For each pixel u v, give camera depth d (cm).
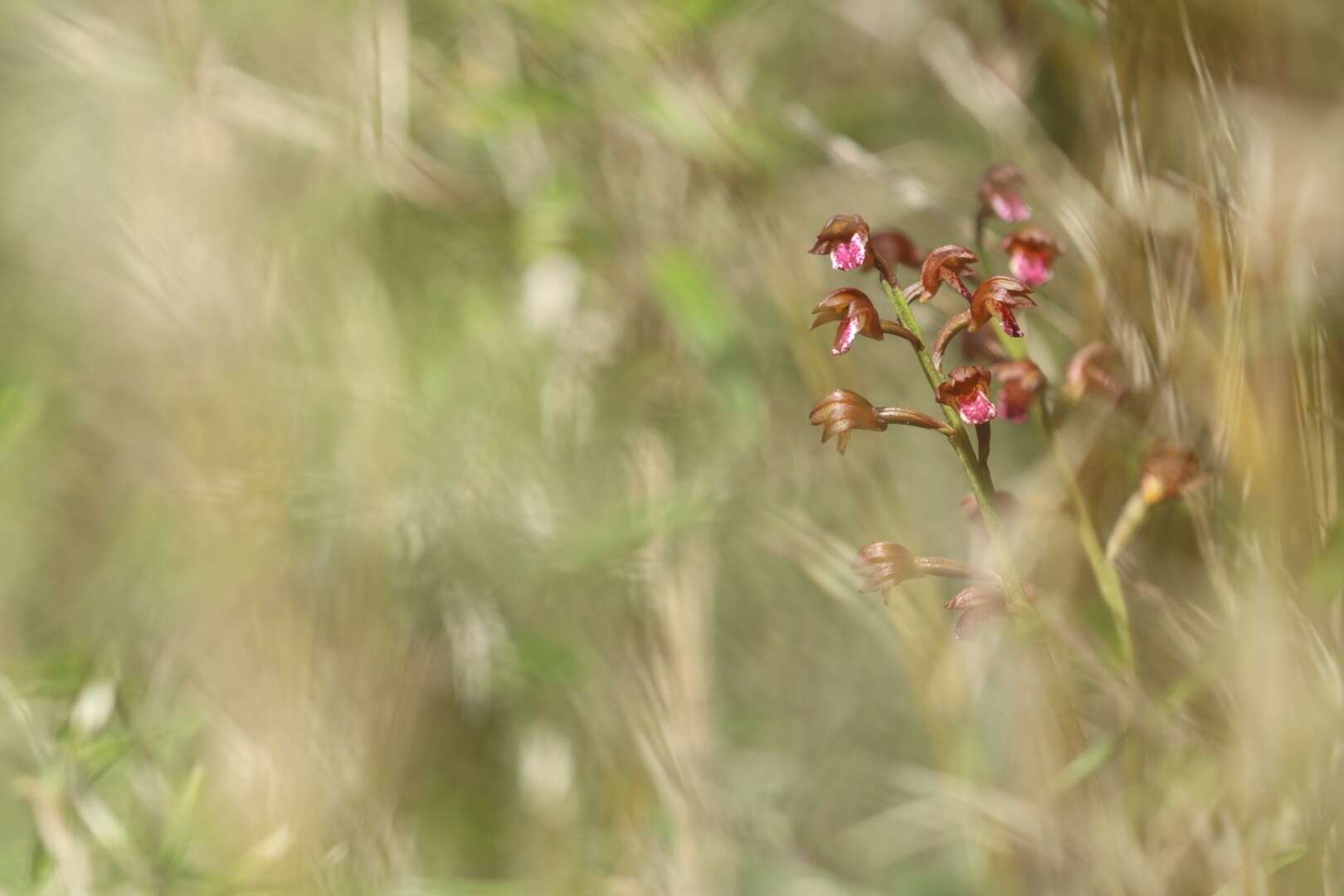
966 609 107
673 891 121
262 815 120
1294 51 112
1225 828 114
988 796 119
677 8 122
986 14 125
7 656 125
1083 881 117
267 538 122
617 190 127
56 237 129
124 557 126
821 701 127
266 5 127
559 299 127
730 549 127
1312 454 112
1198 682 113
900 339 128
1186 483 112
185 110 125
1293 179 112
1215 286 114
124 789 121
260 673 121
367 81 126
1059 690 109
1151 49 115
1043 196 119
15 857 120
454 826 125
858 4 127
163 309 124
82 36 126
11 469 128
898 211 126
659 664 122
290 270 125
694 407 126
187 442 124
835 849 125
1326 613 112
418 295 127
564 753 124
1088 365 114
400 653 123
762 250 124
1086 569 119
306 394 124
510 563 124
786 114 126
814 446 125
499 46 128
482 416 125
